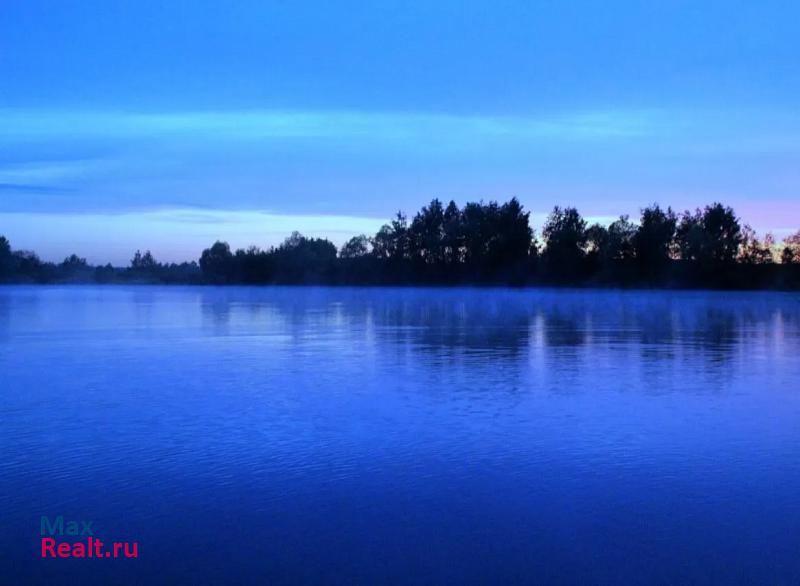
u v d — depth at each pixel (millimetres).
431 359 18812
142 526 7016
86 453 9414
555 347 21891
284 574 6043
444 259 104812
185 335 26531
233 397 13242
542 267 95062
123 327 30750
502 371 16500
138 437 10219
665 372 16312
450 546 6551
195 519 7176
